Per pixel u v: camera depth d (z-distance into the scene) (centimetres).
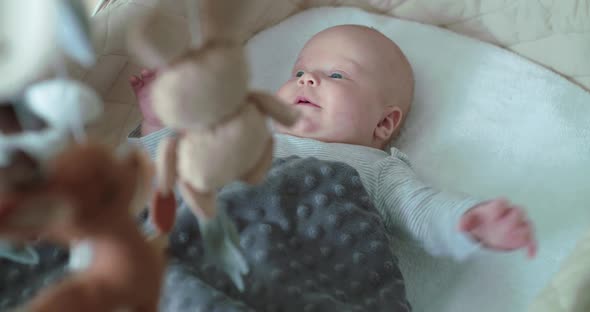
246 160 43
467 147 115
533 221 99
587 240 85
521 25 125
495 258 94
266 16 134
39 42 32
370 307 79
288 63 134
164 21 36
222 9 37
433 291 93
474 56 128
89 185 34
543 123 114
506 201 77
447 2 131
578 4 115
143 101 104
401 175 99
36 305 37
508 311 89
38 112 41
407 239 94
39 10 31
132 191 39
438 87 126
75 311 37
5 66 32
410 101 124
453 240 81
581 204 100
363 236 85
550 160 109
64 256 76
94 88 102
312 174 89
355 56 118
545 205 102
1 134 44
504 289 91
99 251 38
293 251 82
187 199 47
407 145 120
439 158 115
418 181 97
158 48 36
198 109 39
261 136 43
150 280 40
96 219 36
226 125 41
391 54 122
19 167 33
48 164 35
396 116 120
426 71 128
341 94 111
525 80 122
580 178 104
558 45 122
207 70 37
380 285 83
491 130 116
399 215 94
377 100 116
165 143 44
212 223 52
